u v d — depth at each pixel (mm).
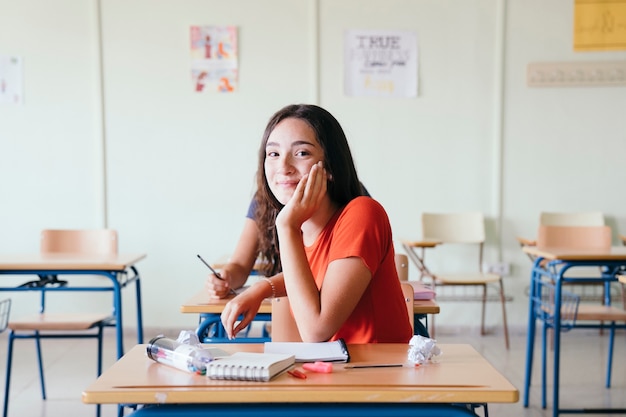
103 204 4344
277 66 4363
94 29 4289
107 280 4344
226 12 4340
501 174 4414
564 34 4375
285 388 869
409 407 882
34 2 4289
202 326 1840
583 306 3062
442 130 4414
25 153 4324
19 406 2793
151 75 4340
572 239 3248
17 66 4297
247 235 2180
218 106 4367
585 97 4398
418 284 2062
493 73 4391
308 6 4340
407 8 4367
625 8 4352
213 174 4383
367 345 1154
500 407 2832
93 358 3662
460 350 1116
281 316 1466
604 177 4422
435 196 4426
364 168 4418
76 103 4324
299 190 1201
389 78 4383
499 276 4086
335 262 1174
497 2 4359
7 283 4312
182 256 4387
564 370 3426
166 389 863
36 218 4340
